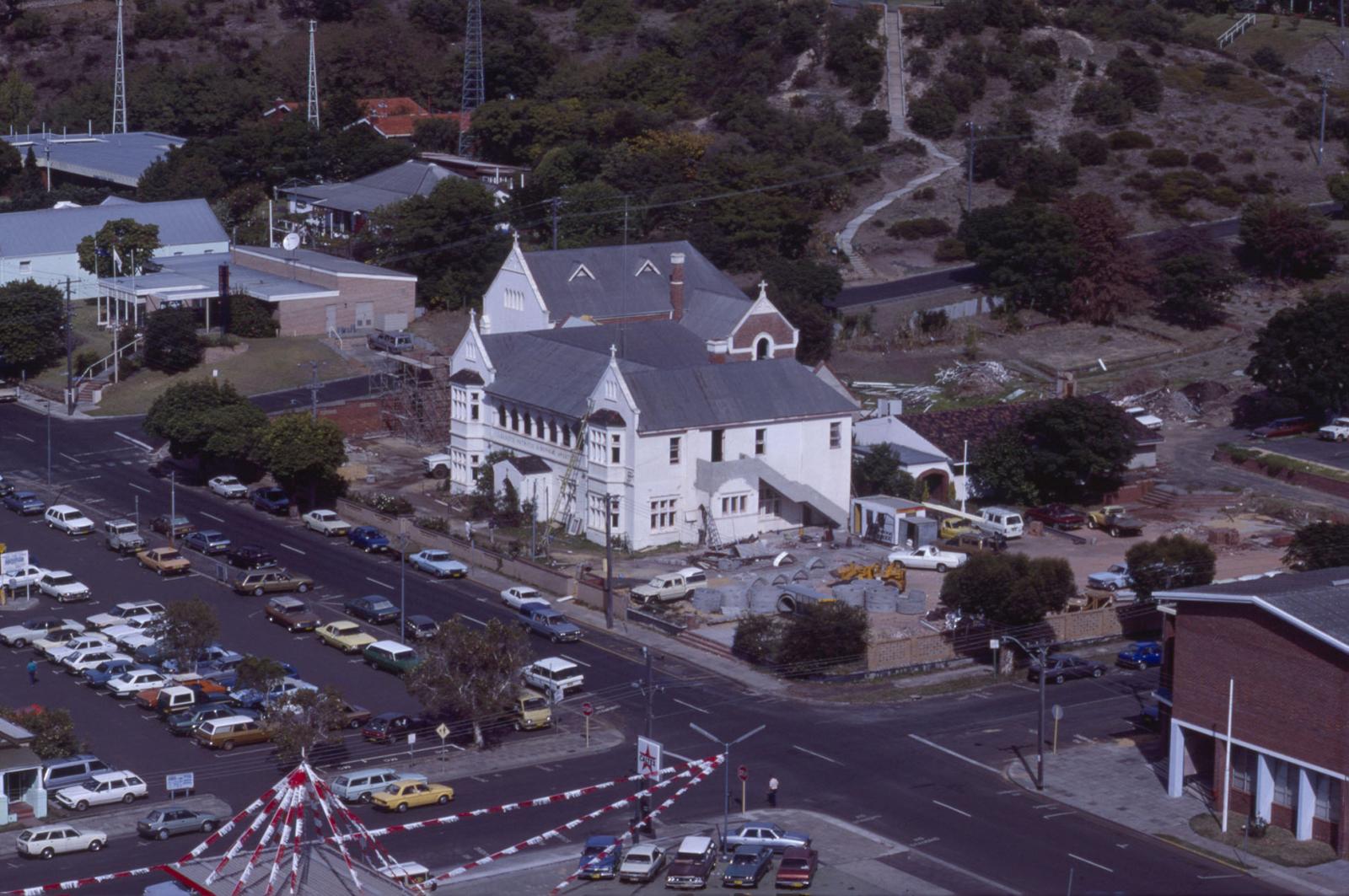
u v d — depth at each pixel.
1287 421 176.12
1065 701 112.62
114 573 137.62
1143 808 95.50
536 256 170.25
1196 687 95.38
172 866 81.38
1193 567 125.75
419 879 83.50
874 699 113.19
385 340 191.88
